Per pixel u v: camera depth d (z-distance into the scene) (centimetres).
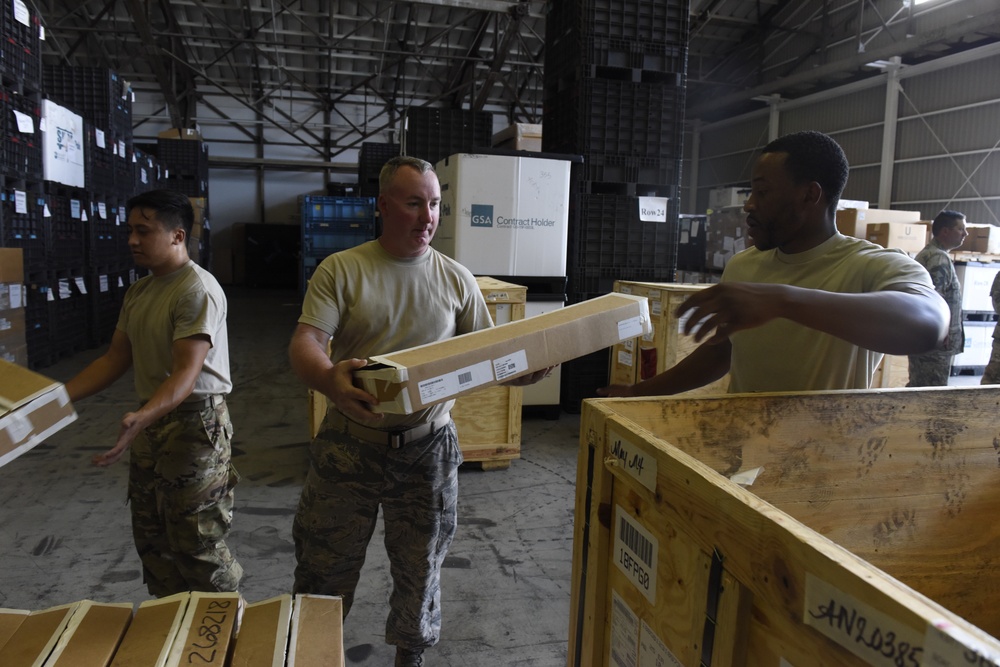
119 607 104
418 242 166
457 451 178
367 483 167
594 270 490
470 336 139
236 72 1516
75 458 376
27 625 97
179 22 1306
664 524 88
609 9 464
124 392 535
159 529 185
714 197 1029
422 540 175
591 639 111
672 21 480
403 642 179
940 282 456
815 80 1225
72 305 668
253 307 1211
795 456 115
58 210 625
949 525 125
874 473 120
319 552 171
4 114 496
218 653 92
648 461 91
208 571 183
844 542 119
